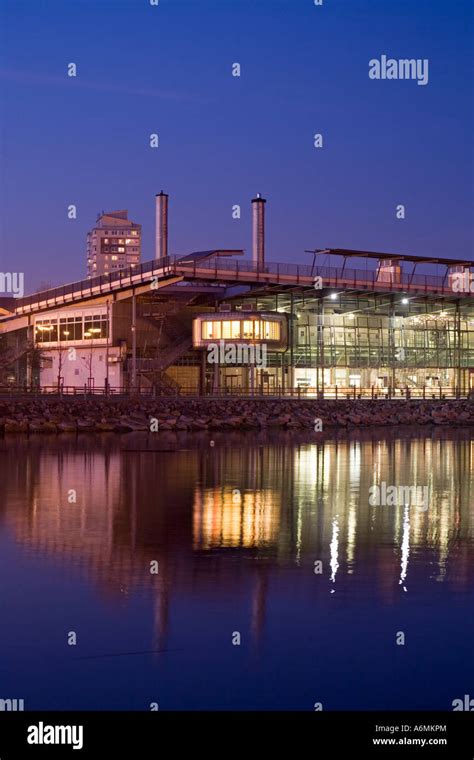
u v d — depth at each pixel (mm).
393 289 96938
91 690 11625
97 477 35312
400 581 16828
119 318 95000
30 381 102938
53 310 103125
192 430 71250
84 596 15562
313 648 12984
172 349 94500
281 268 90125
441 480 36094
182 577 17000
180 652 12820
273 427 76625
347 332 102562
